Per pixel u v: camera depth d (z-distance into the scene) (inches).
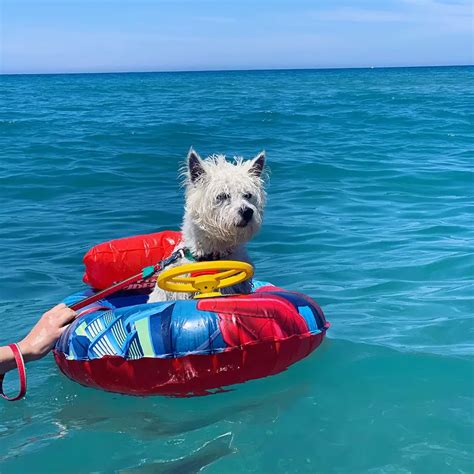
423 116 313.1
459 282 85.7
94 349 55.7
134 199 140.2
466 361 62.0
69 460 48.3
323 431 50.9
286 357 56.5
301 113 348.8
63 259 99.5
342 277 89.0
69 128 274.1
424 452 47.6
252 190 65.4
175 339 53.7
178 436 51.0
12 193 145.9
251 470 46.1
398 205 130.7
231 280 58.7
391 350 64.4
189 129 271.9
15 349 44.9
